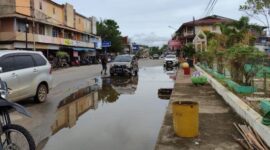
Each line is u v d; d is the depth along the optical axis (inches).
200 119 330.0
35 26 1776.6
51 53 2007.9
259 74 455.5
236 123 311.3
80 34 2608.3
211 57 842.2
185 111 263.1
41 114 388.5
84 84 754.8
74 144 273.9
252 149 229.5
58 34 2135.8
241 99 384.2
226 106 402.0
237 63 463.8
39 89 460.8
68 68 1647.4
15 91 407.8
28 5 1680.6
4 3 1574.8
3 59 402.3
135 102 498.0
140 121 363.3
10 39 1549.0
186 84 657.0
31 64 450.3
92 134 305.9
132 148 263.7
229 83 486.6
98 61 2659.9
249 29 932.6
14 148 206.8
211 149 236.5
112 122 356.5
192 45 1562.5
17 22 1610.5
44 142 278.2
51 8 2017.7
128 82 810.2
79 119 369.1
